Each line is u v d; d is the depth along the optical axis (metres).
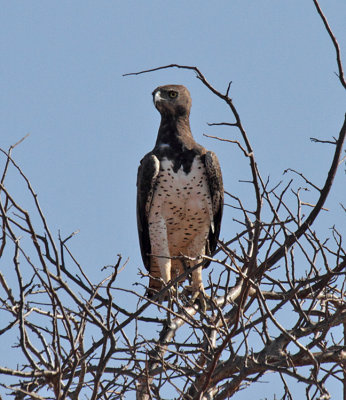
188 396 9.66
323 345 11.30
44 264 8.50
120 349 9.38
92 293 9.58
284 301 10.48
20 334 8.49
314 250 10.74
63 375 10.17
